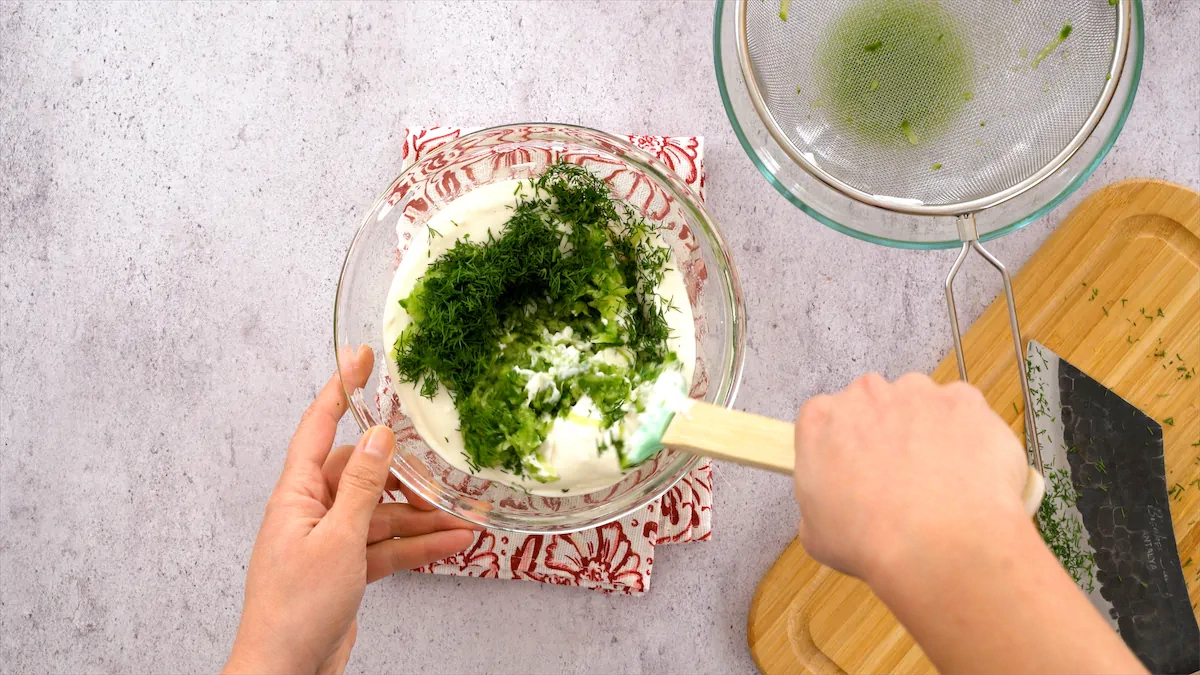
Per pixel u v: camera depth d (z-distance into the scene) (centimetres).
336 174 74
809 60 60
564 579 70
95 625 75
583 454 59
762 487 73
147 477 75
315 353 74
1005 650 40
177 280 75
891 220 62
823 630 70
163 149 75
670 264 62
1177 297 69
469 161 62
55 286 75
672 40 73
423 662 73
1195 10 71
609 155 62
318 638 58
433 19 74
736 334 63
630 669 73
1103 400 68
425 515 66
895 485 43
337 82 74
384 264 62
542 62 74
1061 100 60
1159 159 71
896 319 73
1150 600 68
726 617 73
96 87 75
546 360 60
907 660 70
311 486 60
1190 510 69
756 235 73
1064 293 70
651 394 60
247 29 74
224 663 74
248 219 74
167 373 75
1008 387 70
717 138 73
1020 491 44
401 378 61
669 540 70
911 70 60
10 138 75
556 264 61
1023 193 61
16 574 75
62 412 75
